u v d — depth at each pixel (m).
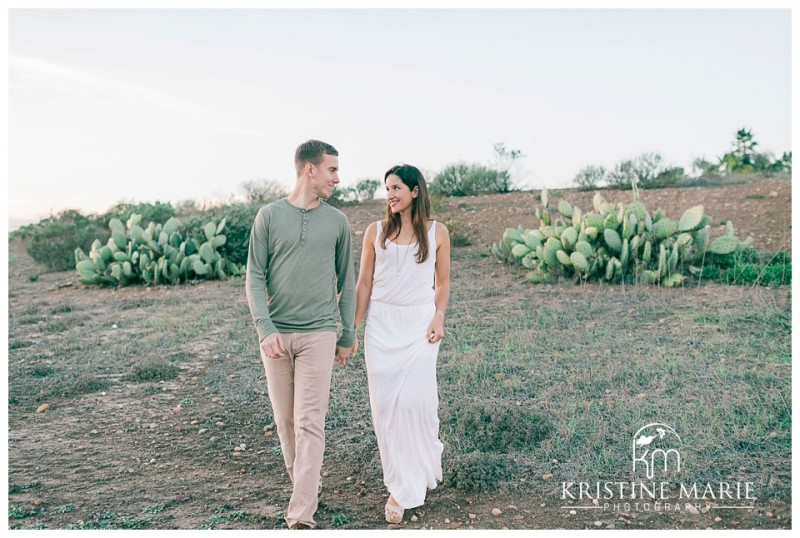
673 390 5.45
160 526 3.62
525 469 4.20
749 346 6.48
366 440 4.76
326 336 3.60
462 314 8.56
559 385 5.64
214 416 5.41
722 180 16.98
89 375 6.50
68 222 18.33
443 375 6.07
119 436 5.04
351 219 17.08
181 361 7.14
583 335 7.21
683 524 3.56
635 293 9.06
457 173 19.31
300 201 3.64
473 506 3.81
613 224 10.13
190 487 4.15
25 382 6.45
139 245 13.35
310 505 3.55
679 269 9.92
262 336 3.49
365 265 3.90
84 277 13.05
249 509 3.83
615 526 3.54
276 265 3.60
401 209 3.74
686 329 7.18
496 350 6.85
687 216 9.86
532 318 8.13
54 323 9.34
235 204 16.77
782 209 12.66
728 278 9.33
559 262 10.38
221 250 13.66
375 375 3.72
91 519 3.72
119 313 10.15
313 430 3.56
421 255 3.72
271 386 3.69
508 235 11.77
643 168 17.12
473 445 4.51
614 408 5.12
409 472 3.69
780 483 3.90
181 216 20.39
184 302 10.76
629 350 6.59
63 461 4.58
